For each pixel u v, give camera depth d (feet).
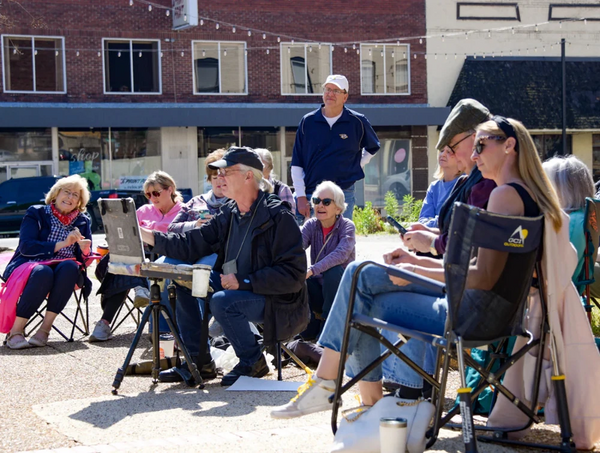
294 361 18.03
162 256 19.19
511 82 97.30
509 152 11.05
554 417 11.44
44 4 86.33
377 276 11.33
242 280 16.05
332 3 94.84
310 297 20.76
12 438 12.39
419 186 97.86
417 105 97.66
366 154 25.93
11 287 20.94
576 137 99.91
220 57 92.02
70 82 87.45
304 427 12.81
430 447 11.19
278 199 16.37
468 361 10.63
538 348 11.37
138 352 20.03
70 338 22.00
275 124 91.20
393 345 11.18
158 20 89.76
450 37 98.12
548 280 10.82
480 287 10.14
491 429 11.91
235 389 15.69
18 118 83.41
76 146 87.86
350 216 25.73
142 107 87.81
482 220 9.84
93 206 73.26
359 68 96.07
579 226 15.57
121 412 13.94
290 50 94.07
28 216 22.29
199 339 17.74
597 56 101.40
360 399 13.12
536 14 99.66
